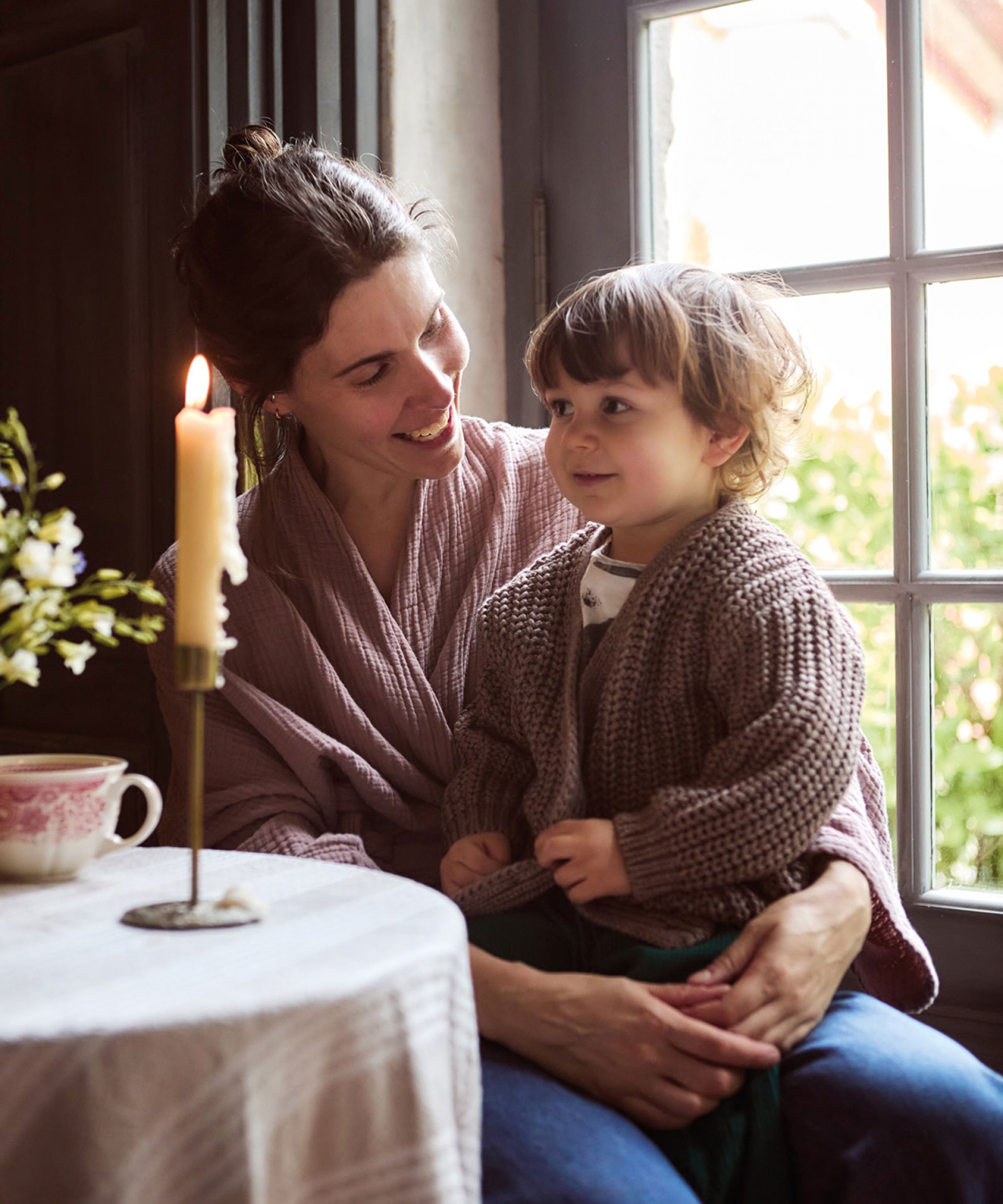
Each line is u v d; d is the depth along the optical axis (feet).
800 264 4.51
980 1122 2.70
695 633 3.23
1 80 5.13
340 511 3.97
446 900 2.48
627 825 3.03
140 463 4.78
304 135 4.58
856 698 3.06
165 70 4.60
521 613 3.57
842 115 4.42
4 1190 1.81
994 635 4.21
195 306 3.64
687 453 3.31
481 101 5.01
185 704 3.84
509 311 5.09
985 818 4.25
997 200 4.20
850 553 4.45
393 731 3.77
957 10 4.22
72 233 4.95
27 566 2.60
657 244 4.80
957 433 4.28
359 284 3.39
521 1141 2.57
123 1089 1.84
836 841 3.08
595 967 3.15
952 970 4.24
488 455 4.10
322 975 2.04
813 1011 2.86
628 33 4.75
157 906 2.39
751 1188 2.72
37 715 5.16
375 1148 2.04
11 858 2.58
